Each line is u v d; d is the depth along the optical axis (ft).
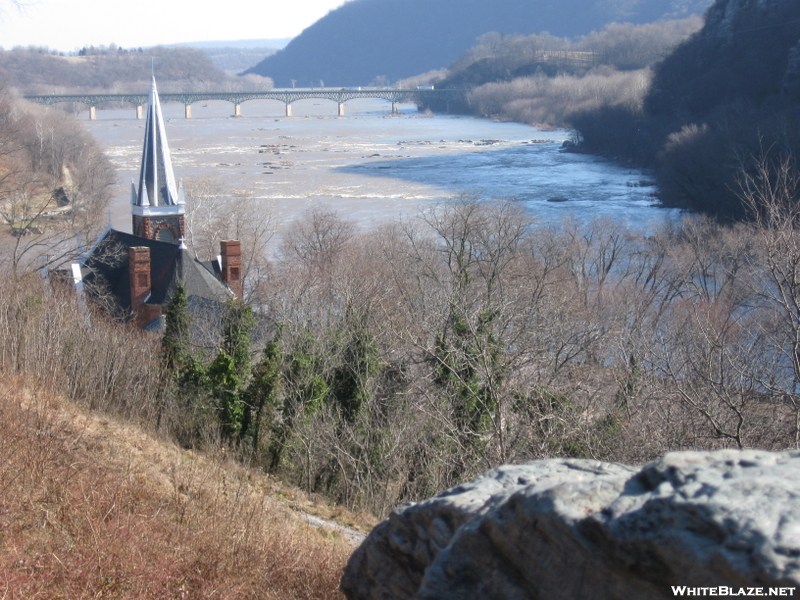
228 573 50.49
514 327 127.65
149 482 65.00
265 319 154.40
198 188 279.90
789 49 366.63
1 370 94.12
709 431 81.66
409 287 167.32
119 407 107.45
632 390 99.14
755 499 19.20
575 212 318.24
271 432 109.81
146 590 45.11
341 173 479.41
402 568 30.35
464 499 28.19
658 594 19.49
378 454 101.14
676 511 19.67
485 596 23.75
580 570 21.49
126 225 323.16
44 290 151.02
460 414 101.55
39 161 313.32
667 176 313.12
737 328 130.52
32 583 42.29
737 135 265.95
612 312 158.71
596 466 29.09
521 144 644.27
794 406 75.87
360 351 115.34
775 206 97.09
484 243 164.86
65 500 52.54
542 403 97.60
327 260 206.28
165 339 126.41
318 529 71.77
